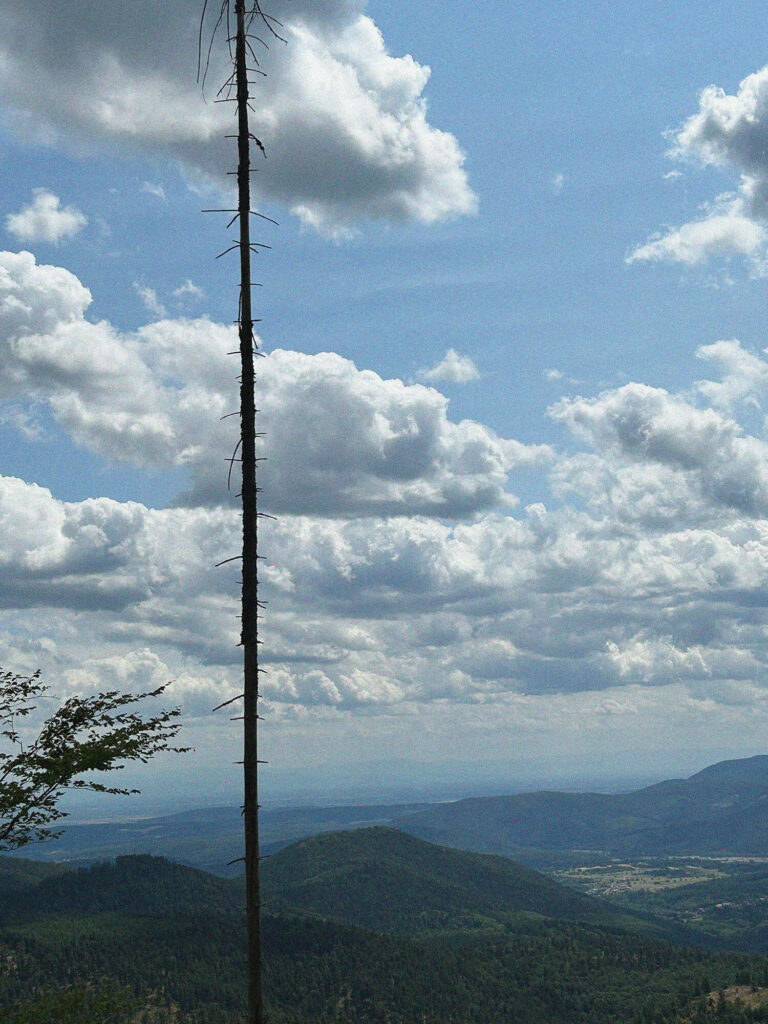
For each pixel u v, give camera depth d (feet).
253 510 109.29
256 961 101.14
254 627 106.22
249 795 103.24
